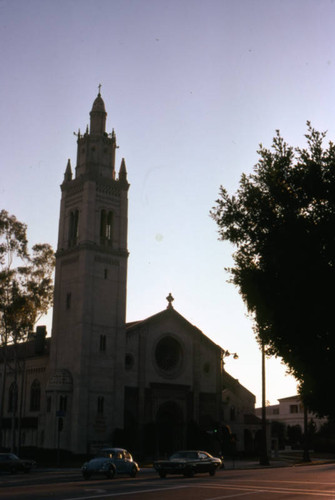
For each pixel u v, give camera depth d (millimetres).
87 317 76000
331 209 16984
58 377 73750
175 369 83750
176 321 85688
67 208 83562
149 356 81562
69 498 25250
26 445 80750
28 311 67750
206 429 84125
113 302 79125
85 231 78812
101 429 73562
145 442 77562
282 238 16938
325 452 111938
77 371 73812
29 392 83438
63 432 71750
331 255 16719
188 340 86312
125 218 83250
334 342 17172
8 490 29531
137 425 77812
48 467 59688
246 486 32688
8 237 70500
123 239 82250
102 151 84188
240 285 18344
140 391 79188
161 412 82188
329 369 17250
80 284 77250
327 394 18188
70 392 73688
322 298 16688
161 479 39938
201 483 35188
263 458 66000
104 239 80750
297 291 16781
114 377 76500
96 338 76250
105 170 83812
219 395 87188
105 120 86500
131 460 43812
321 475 43938
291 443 133750
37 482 37000
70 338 76625
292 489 30688
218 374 88125
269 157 18234
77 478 41969
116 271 80562
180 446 81625
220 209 18703
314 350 17312
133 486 32500
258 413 160875
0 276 67812
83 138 84625
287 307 17125
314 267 16469
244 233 18281
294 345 17922
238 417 91688
